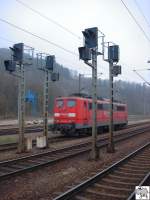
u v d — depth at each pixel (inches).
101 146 860.6
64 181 448.1
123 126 1754.4
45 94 834.8
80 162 610.2
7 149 762.2
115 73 771.4
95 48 634.2
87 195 379.2
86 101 1191.6
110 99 767.7
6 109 3289.9
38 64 823.7
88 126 1204.5
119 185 426.3
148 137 1185.4
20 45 717.3
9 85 3528.5
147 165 577.3
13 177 468.8
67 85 4350.4
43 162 598.9
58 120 1160.2
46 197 369.4
